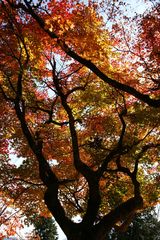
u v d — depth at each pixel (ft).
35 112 54.70
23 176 59.72
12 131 61.26
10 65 49.26
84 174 43.70
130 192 62.69
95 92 55.62
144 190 63.21
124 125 50.78
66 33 43.80
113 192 62.54
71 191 64.39
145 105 52.95
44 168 44.98
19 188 61.62
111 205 62.44
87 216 41.83
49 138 60.23
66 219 42.16
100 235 41.14
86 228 41.14
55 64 51.21
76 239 40.68
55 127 59.52
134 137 55.62
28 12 42.65
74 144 45.19
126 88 41.65
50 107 59.41
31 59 49.70
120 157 54.29
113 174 59.72
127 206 43.55
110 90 55.11
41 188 62.49
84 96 55.77
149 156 58.59
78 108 59.77
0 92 52.37
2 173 59.11
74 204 62.75
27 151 60.44
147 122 52.80
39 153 45.80
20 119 46.57
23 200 65.31
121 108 57.06
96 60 49.55
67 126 60.70
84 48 46.80
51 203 43.24
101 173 44.78
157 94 52.01
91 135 59.41
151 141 58.85
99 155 57.06
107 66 53.16
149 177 63.67
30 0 42.63
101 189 62.44
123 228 49.88
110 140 58.80
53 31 42.73
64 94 54.90
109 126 58.23
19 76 46.55
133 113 53.31
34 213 66.54
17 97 46.80
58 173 63.41
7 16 45.50
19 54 48.96
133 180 49.01
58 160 63.21
